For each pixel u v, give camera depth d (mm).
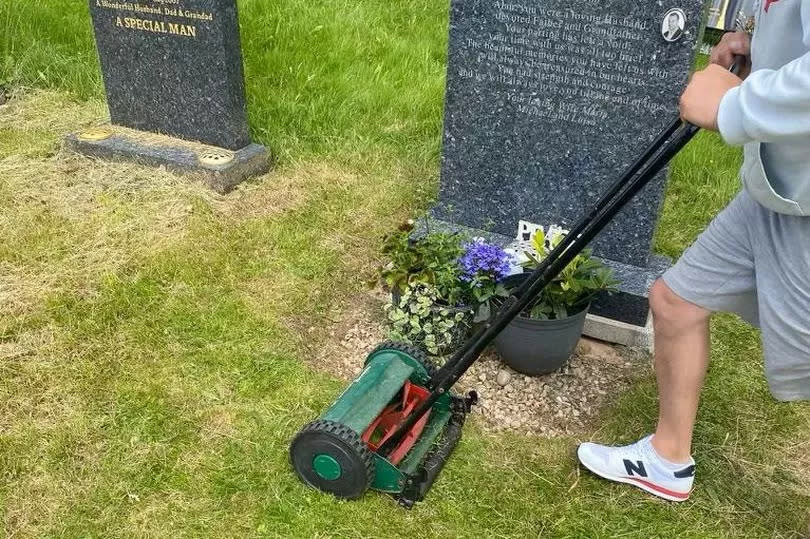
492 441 2795
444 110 3512
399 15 6562
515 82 3322
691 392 2369
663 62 3043
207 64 4230
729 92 1752
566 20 3111
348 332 3354
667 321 2330
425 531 2430
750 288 2168
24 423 2746
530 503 2553
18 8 5914
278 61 5445
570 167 3398
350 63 5598
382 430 2645
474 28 3289
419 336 3035
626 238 3416
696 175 4594
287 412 2855
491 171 3557
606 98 3199
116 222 3900
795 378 2109
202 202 4094
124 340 3154
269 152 4520
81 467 2590
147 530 2391
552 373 3152
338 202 4242
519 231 3592
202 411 2838
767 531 2492
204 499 2500
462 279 3002
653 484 2561
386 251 3359
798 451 2814
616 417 2938
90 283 3455
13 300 3312
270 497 2506
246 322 3295
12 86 5336
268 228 3955
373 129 4977
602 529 2473
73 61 5551
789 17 1792
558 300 2918
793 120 1624
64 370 2982
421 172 4574
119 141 4512
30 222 3861
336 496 2506
